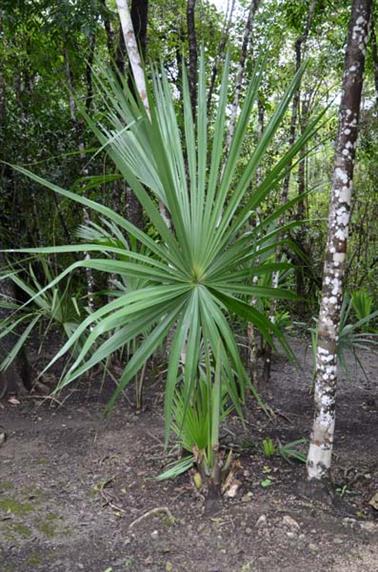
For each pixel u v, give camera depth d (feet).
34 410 14.32
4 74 18.42
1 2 15.38
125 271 7.37
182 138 13.37
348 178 8.68
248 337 14.47
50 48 18.04
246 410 13.91
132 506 9.50
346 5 19.04
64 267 18.47
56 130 17.30
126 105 8.63
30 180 16.88
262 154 8.02
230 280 8.25
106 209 7.74
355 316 20.71
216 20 22.27
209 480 9.44
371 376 18.04
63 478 10.65
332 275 8.91
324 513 8.96
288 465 10.81
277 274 14.61
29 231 18.38
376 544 8.19
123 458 11.39
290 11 18.85
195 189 8.20
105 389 15.72
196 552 8.11
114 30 20.99
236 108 13.92
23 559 8.10
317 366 9.25
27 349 18.37
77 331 6.73
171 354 7.57
